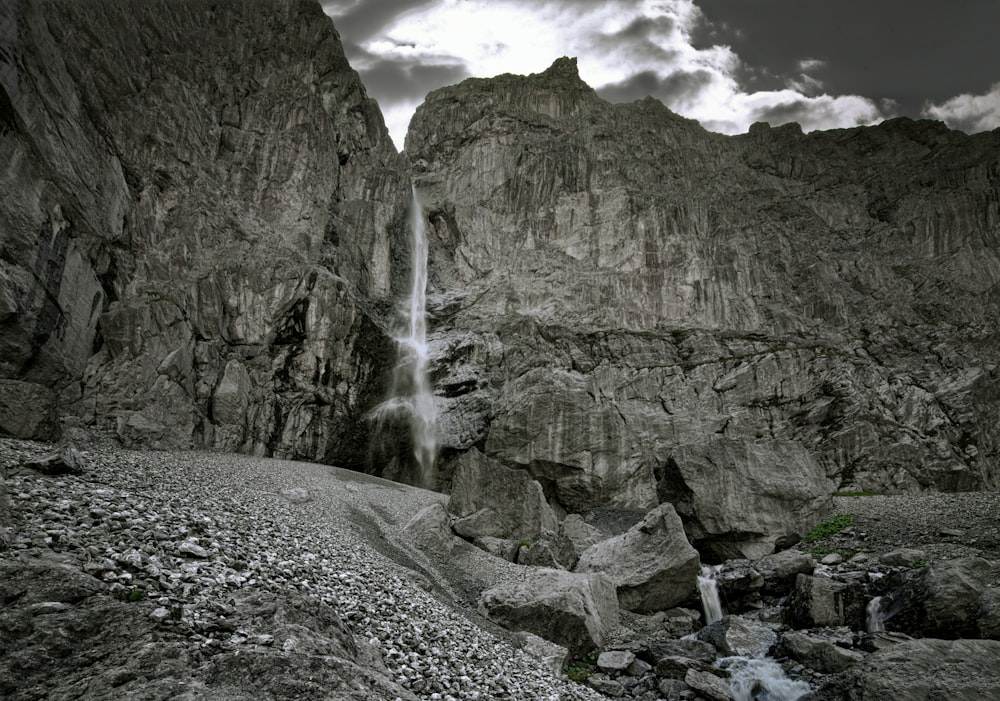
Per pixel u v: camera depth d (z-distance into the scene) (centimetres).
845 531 3209
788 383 5272
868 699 1630
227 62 4859
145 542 1248
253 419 4025
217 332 4022
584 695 1606
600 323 5612
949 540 2886
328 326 4447
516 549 2889
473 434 4972
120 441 3112
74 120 3306
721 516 3241
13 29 2841
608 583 2508
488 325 5512
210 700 762
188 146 4281
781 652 2117
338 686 844
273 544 1642
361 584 1644
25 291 2784
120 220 3656
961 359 5409
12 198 2762
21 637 841
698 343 5575
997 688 1577
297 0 5719
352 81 5831
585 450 4772
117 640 878
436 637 1523
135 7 4209
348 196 5506
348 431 4534
